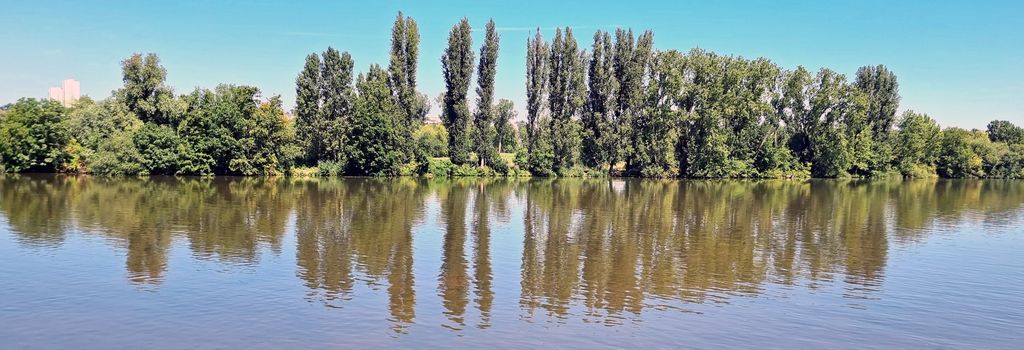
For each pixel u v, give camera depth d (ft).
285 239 98.53
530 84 313.12
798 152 345.10
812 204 176.55
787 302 66.03
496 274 77.00
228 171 259.80
